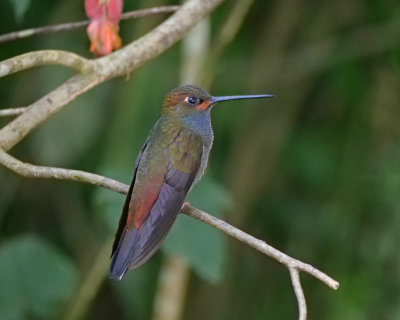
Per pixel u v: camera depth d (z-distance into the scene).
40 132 9.68
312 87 11.31
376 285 10.63
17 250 8.79
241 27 11.09
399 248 10.60
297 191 11.36
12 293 8.59
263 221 11.28
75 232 10.91
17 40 10.16
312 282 11.23
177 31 7.50
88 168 10.15
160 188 6.76
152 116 9.71
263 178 11.12
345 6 11.12
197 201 8.26
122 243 6.32
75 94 6.80
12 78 10.31
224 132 11.18
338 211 10.97
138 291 10.59
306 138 11.23
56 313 9.69
